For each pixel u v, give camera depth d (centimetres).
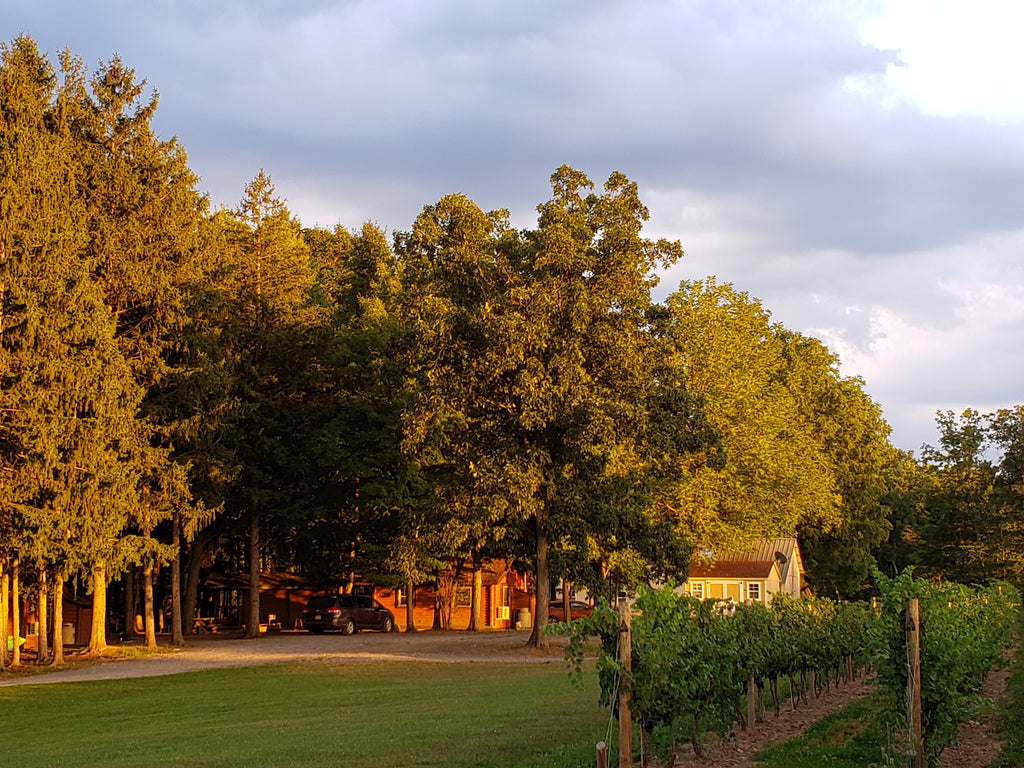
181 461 3531
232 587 5656
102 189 3303
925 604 1165
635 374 3216
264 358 4256
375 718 1722
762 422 4569
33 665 3112
